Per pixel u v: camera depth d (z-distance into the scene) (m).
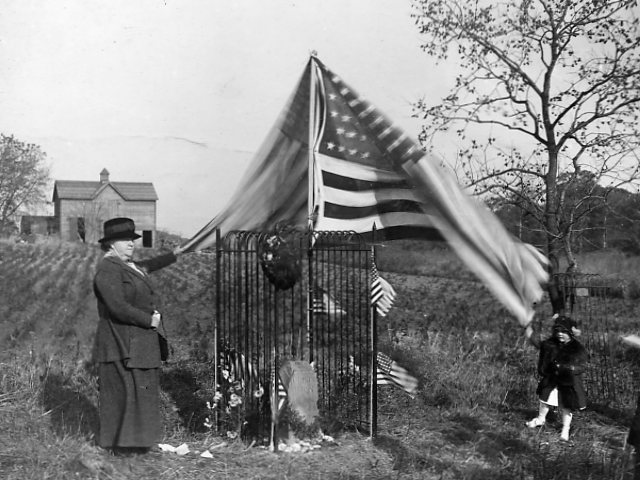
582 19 9.41
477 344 8.88
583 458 5.21
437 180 7.99
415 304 14.89
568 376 5.91
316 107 8.11
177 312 12.71
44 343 8.93
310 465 4.90
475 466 4.96
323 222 8.09
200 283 18.05
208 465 4.80
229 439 5.39
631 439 4.18
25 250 26.84
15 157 33.66
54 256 24.86
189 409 6.23
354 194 8.19
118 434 4.76
